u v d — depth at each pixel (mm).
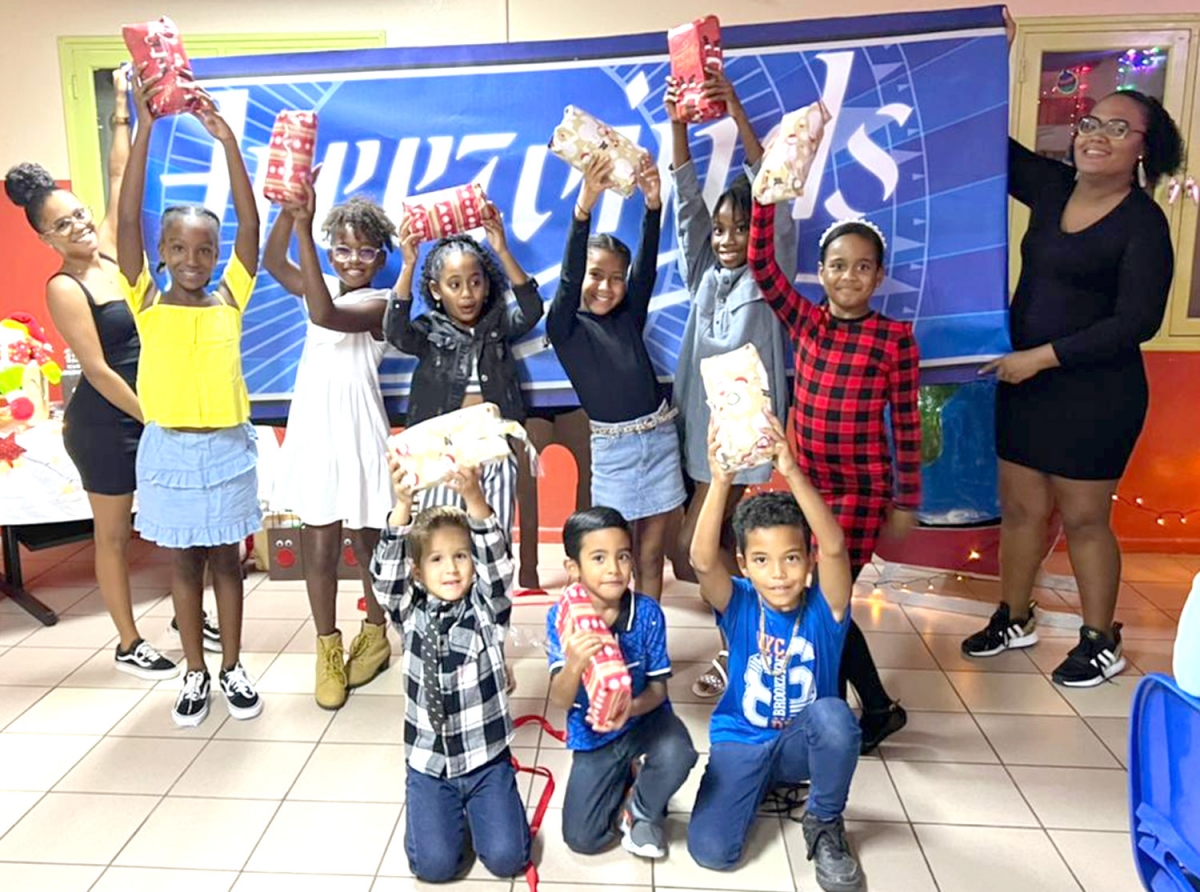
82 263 2643
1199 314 3561
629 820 1958
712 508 1857
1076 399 2559
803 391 2352
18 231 3727
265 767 2266
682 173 2436
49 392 3650
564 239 2678
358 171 2686
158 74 2182
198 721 2471
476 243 2473
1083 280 2529
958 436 3199
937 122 2531
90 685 2703
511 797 1906
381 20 3518
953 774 2211
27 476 2986
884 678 2703
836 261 2236
